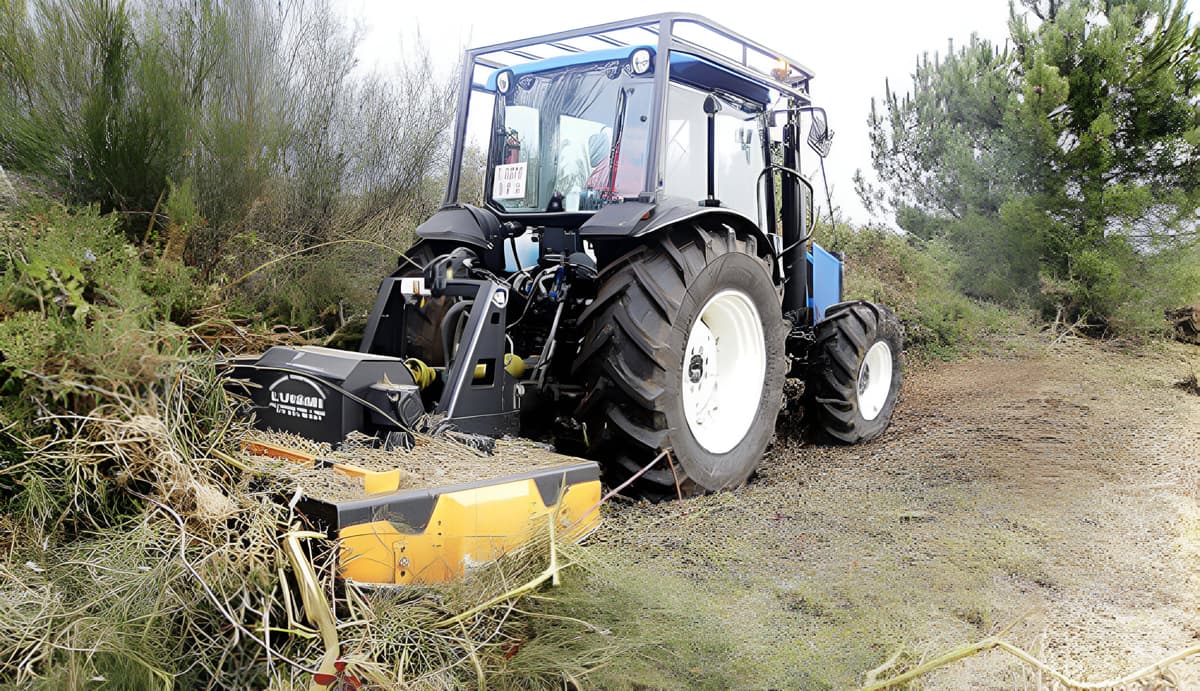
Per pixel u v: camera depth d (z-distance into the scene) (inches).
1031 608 104.0
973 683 87.3
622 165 152.6
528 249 170.4
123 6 160.2
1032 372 309.1
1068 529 134.0
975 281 402.3
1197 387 280.8
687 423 142.2
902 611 101.0
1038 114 367.6
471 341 121.8
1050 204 373.4
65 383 90.1
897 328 217.9
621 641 87.6
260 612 80.5
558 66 161.2
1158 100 359.3
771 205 192.5
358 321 195.6
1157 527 135.7
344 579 85.2
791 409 219.8
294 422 111.1
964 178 408.5
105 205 161.5
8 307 102.7
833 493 153.2
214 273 170.4
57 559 89.2
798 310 200.8
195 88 172.9
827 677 86.9
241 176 179.2
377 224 227.3
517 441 122.5
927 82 460.1
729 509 139.6
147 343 95.0
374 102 232.5
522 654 85.6
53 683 74.6
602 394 136.4
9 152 154.0
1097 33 366.9
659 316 135.8
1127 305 362.0
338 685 77.5
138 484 95.1
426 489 93.7
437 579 92.0
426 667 83.0
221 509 88.6
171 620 81.8
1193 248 358.3
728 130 175.3
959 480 163.2
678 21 145.3
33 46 157.5
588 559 98.0
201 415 103.0
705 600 100.0
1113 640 97.2
